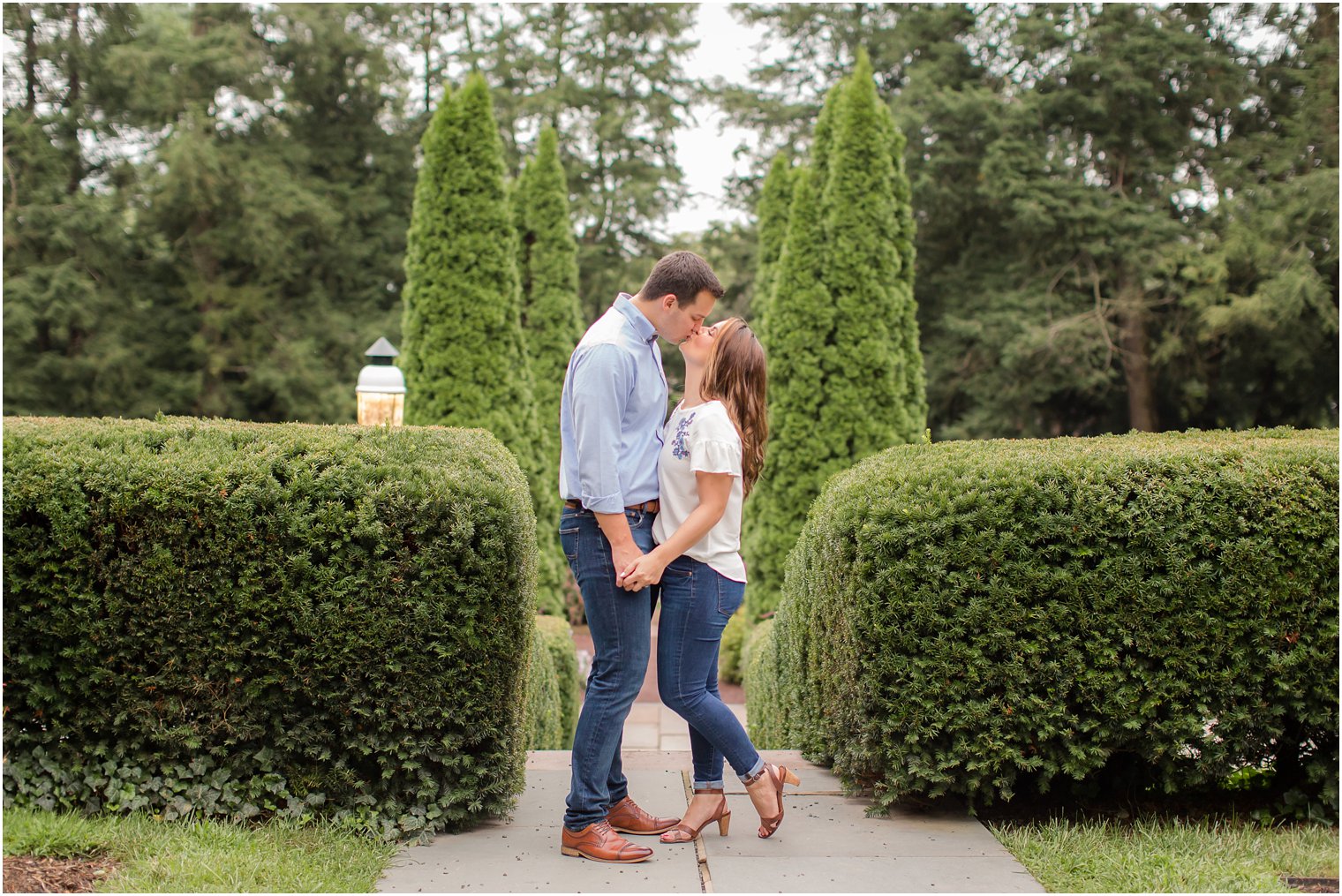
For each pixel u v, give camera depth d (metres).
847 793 3.47
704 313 2.90
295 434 3.36
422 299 7.24
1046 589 3.10
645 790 3.55
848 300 7.17
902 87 20.03
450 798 3.06
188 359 18.55
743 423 3.01
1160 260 16.28
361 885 2.62
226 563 3.00
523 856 2.89
